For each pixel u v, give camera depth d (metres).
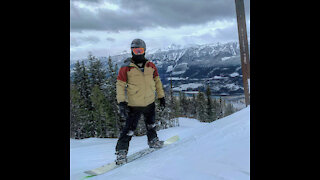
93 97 41.06
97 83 44.25
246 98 4.37
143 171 2.15
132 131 3.37
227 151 2.13
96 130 40.78
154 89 3.66
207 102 76.94
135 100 3.40
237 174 1.71
